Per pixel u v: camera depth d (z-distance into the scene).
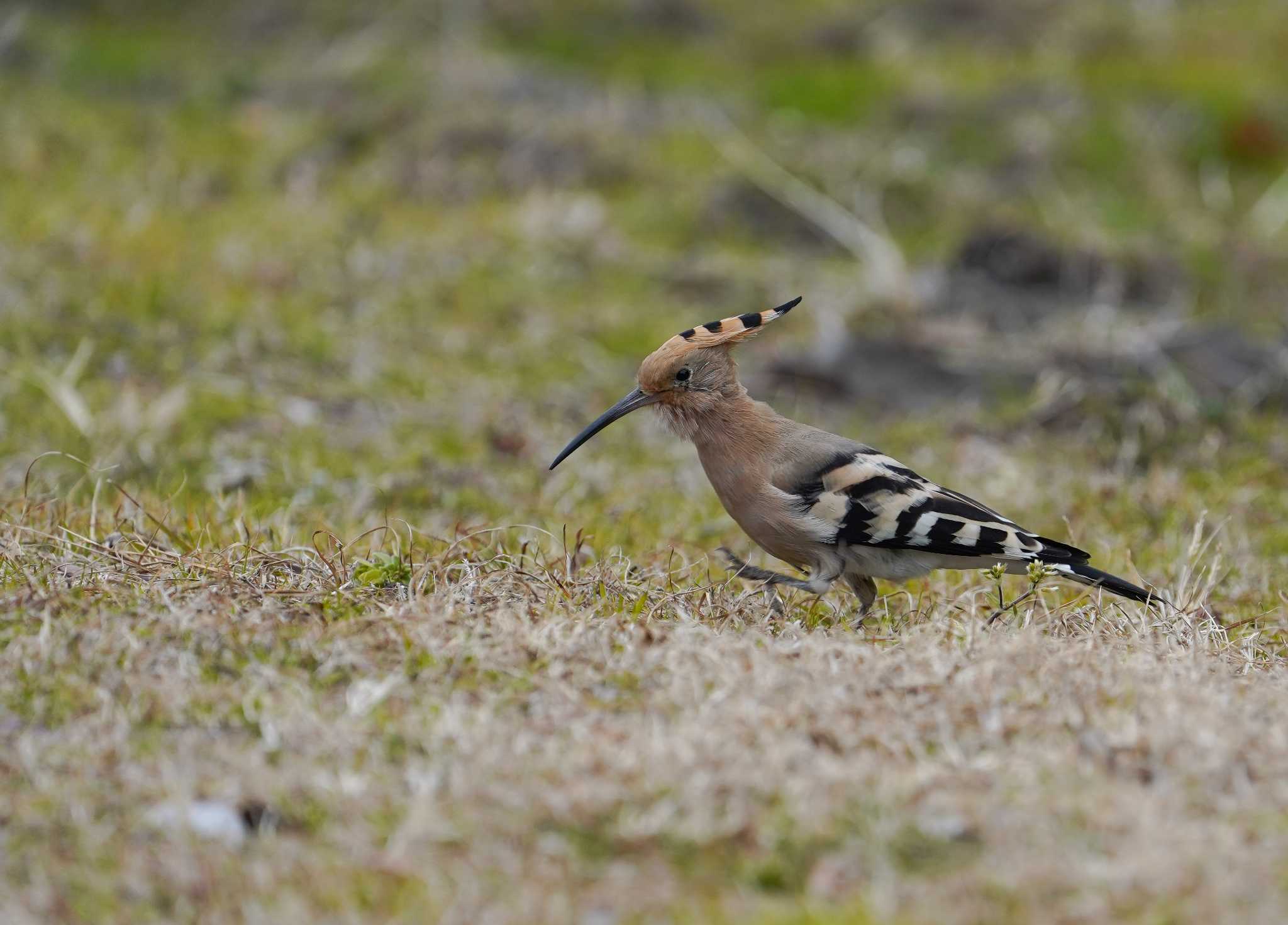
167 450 11.98
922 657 7.05
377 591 7.95
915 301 17.42
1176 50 26.23
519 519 10.92
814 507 8.60
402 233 18.33
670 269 18.16
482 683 6.86
